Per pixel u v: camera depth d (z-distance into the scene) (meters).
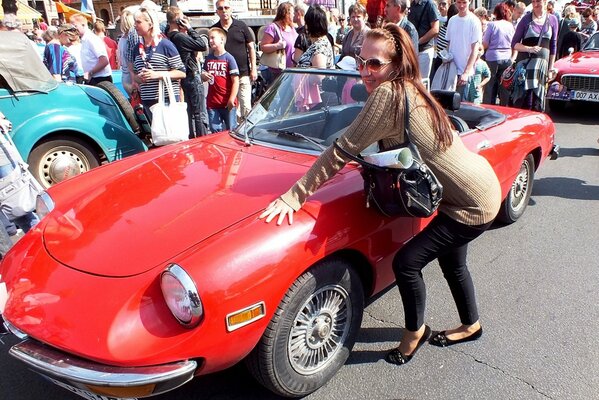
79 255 2.14
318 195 2.32
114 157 5.33
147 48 5.26
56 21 15.08
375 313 3.08
